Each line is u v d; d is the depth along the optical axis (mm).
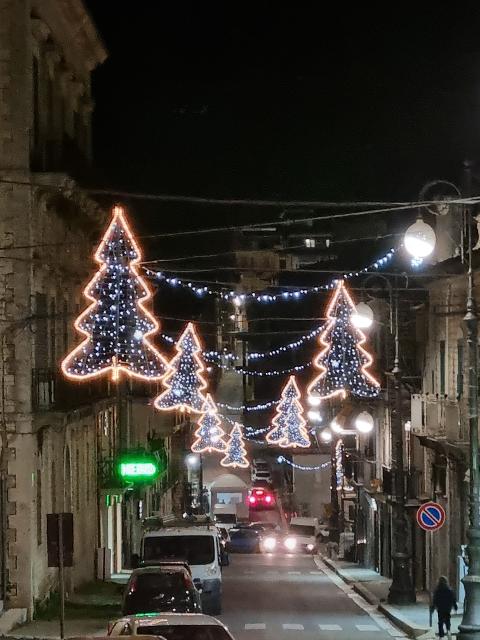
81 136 39250
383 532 44438
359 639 25391
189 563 29297
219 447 61469
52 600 30906
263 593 36906
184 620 14367
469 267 21906
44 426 29875
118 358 24859
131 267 22859
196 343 41094
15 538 28156
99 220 36781
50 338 31109
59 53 34062
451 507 32781
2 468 28172
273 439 50531
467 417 28859
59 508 32062
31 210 28734
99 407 38812
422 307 36438
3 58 28688
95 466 39469
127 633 13930
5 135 28625
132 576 22531
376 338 43750
